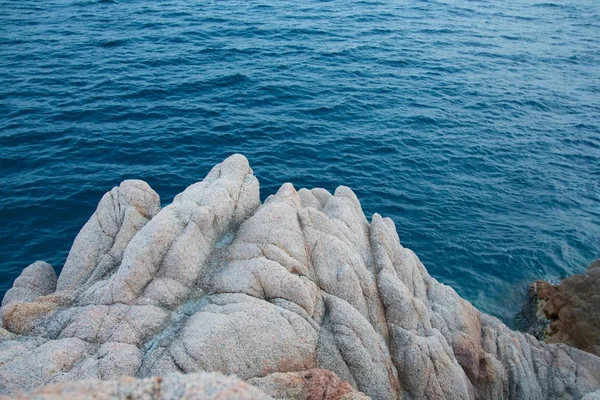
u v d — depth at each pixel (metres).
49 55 44.41
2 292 22.19
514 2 77.75
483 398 18.31
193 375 7.46
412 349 16.58
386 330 17.19
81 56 44.75
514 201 32.22
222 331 13.64
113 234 18.48
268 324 14.25
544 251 28.56
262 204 20.38
